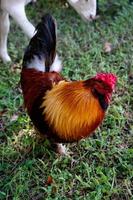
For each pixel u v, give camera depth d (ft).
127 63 7.43
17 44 7.81
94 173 5.60
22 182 5.48
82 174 5.60
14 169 5.65
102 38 8.07
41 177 5.56
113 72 7.18
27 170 5.60
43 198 5.34
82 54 7.57
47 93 5.15
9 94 6.68
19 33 8.05
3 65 7.29
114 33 8.20
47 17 5.40
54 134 5.20
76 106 4.98
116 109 6.43
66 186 5.45
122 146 5.96
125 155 5.81
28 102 5.34
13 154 5.82
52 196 5.36
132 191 5.43
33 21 8.51
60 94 5.06
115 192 5.37
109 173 5.57
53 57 5.50
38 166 5.65
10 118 6.33
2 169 5.64
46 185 5.48
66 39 7.95
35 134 6.03
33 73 5.39
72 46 7.75
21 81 5.55
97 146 5.94
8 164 5.69
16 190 5.37
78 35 8.11
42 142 5.92
